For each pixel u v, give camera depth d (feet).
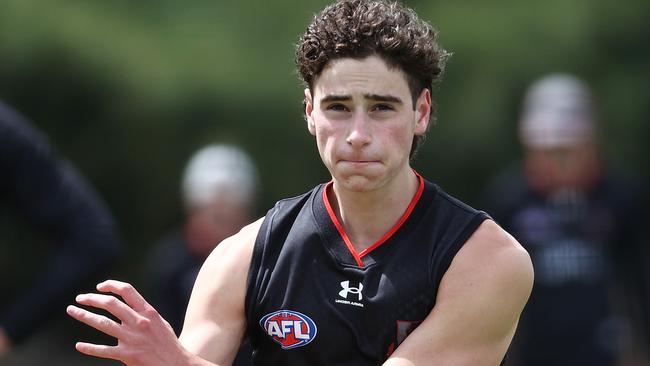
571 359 73.00
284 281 37.09
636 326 84.94
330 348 36.42
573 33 132.46
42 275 48.49
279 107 130.52
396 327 36.09
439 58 37.27
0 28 126.11
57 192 48.52
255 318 37.52
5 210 49.70
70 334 142.10
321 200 37.70
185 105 130.62
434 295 36.22
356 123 35.27
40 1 127.44
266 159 130.82
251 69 131.03
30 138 48.16
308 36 36.14
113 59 129.29
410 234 36.76
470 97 131.03
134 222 139.23
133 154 135.44
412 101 36.17
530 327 73.56
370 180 35.42
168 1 135.54
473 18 132.26
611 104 135.03
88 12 130.00
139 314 35.12
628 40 135.03
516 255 36.52
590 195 73.77
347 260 36.73
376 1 37.42
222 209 75.77
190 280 75.31
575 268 72.95
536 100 74.84
